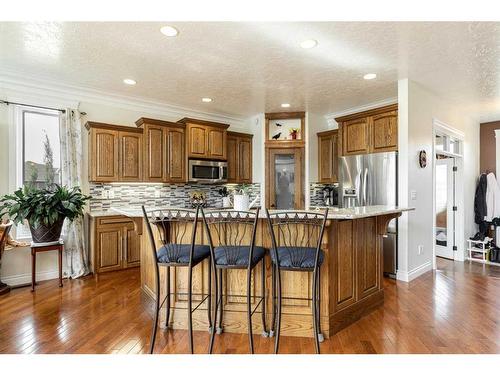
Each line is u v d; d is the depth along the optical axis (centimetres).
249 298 193
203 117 510
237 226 240
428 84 369
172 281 243
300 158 504
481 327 237
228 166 511
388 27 235
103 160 387
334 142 490
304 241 229
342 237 241
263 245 237
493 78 346
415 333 228
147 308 272
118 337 220
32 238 332
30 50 278
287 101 443
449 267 433
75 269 368
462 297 304
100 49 275
